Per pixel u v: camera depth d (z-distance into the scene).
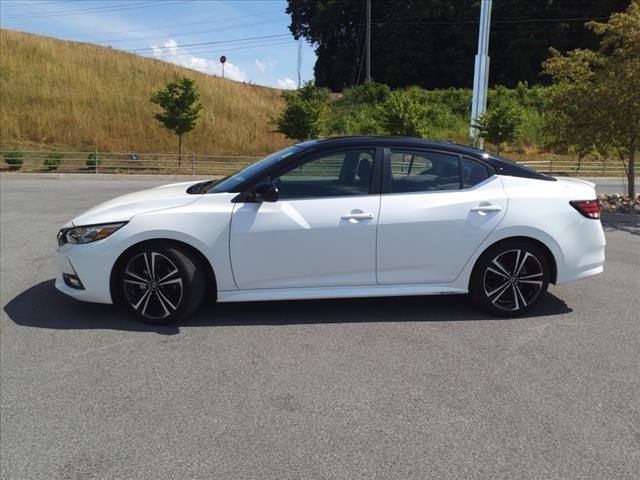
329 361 3.71
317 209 4.30
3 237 8.07
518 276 4.57
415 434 2.82
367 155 4.47
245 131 33.75
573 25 56.53
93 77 34.62
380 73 63.22
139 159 27.66
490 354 3.85
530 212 4.49
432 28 60.34
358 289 4.43
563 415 3.02
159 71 38.94
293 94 27.98
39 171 23.80
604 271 6.27
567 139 11.98
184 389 3.30
